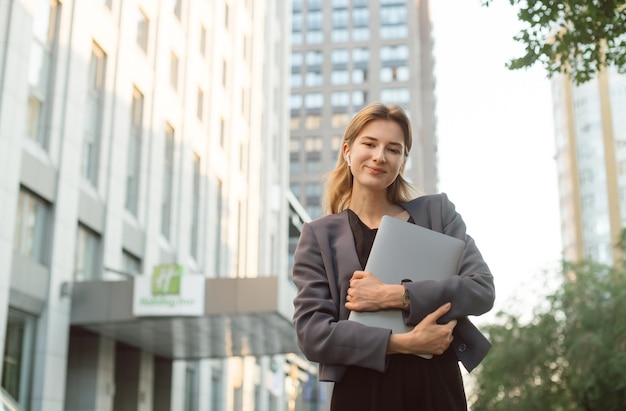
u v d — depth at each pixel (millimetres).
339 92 107375
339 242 2158
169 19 31797
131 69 27328
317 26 110250
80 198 22875
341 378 1976
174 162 31828
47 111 21391
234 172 40906
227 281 21750
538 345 25734
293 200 55719
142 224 27953
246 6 45781
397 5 110250
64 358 21188
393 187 2312
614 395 24109
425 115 129250
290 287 22734
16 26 19125
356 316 1987
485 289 2000
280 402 49938
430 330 1900
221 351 28094
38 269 20203
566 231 86938
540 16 8125
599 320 24688
